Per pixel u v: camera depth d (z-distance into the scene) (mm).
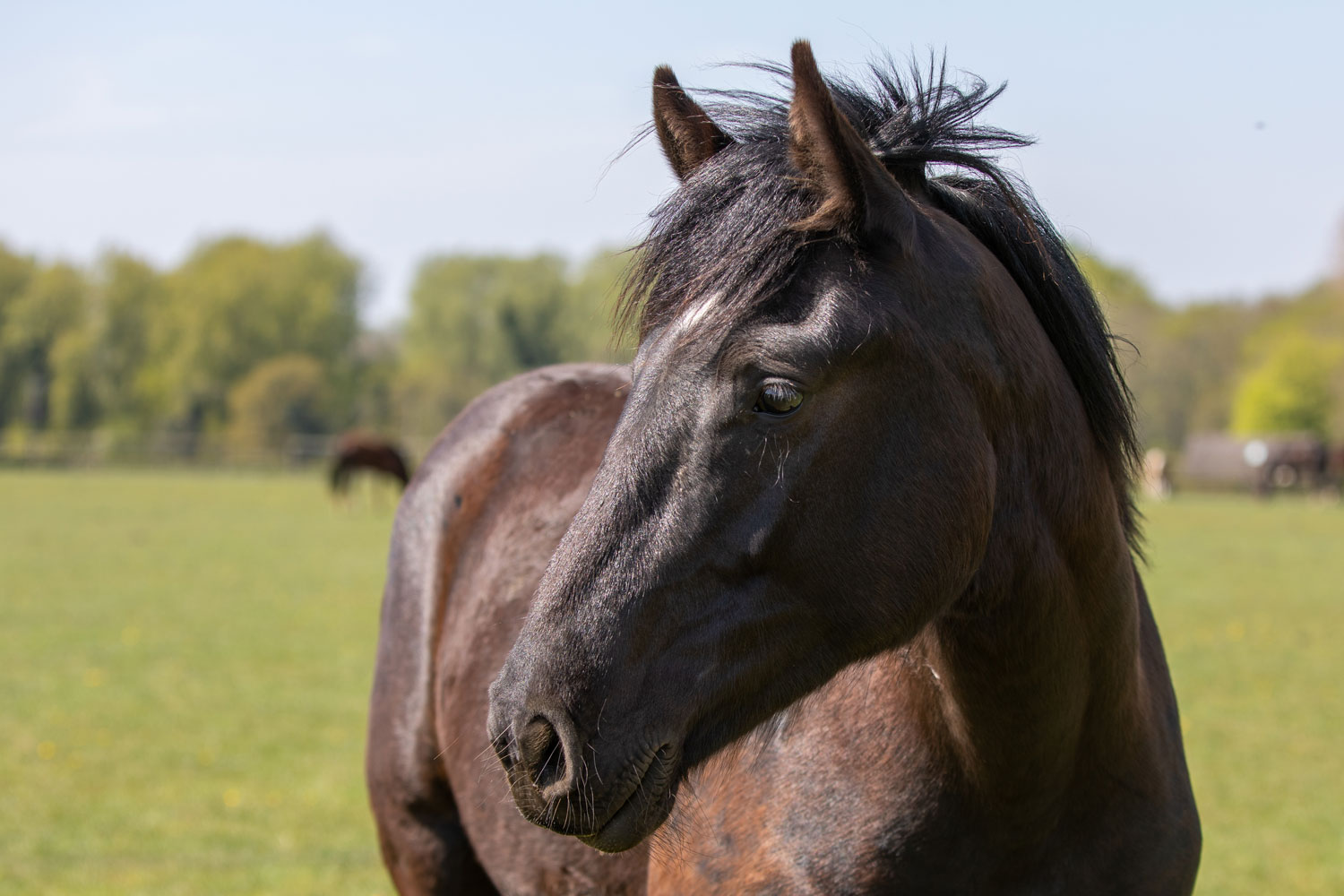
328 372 73375
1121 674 2299
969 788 2248
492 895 3500
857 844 2295
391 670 3623
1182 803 2490
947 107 2346
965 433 2006
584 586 1905
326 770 7801
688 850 2520
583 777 1841
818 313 1906
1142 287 73375
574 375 3842
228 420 73188
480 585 3359
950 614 2168
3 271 74438
